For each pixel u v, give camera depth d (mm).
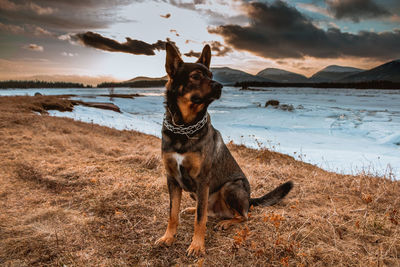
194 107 2684
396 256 2521
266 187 4754
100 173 4582
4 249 2414
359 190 4469
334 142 11133
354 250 2607
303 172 5902
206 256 2523
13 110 10914
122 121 14516
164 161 2830
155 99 29281
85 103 17156
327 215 3377
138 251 2549
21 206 3334
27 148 5996
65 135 7684
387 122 15250
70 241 2607
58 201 3527
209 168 2801
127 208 3379
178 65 2824
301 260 2404
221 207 3396
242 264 2391
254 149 8516
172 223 2779
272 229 2971
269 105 23594
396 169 6820
